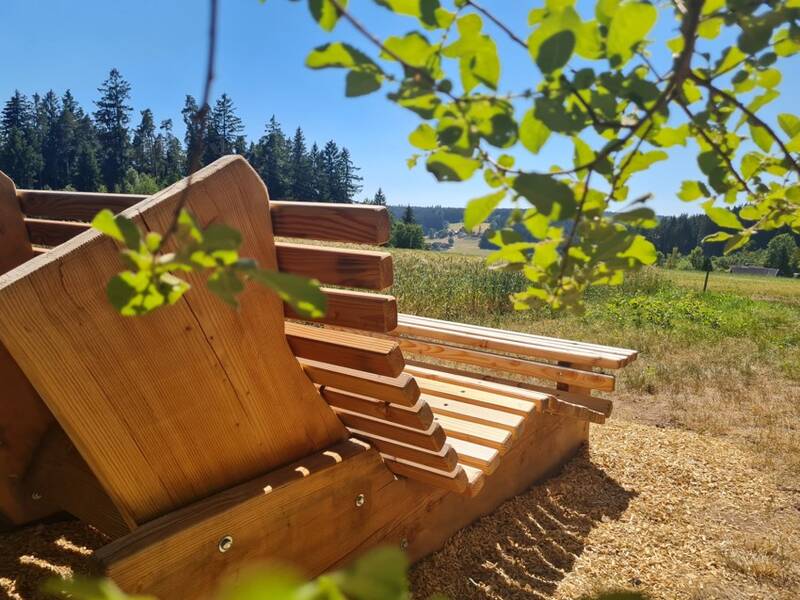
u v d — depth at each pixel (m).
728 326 10.52
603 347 3.93
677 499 3.75
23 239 2.47
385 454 2.44
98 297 1.51
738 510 3.65
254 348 1.90
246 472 1.94
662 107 0.67
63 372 1.47
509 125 0.62
